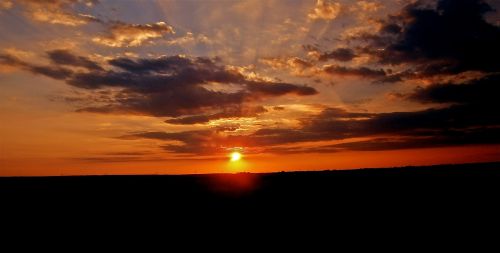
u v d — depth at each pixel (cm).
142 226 2380
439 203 2850
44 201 3506
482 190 3453
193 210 2967
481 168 5862
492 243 1762
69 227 2345
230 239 2020
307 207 2969
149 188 4853
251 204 3231
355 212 2667
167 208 3073
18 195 4034
